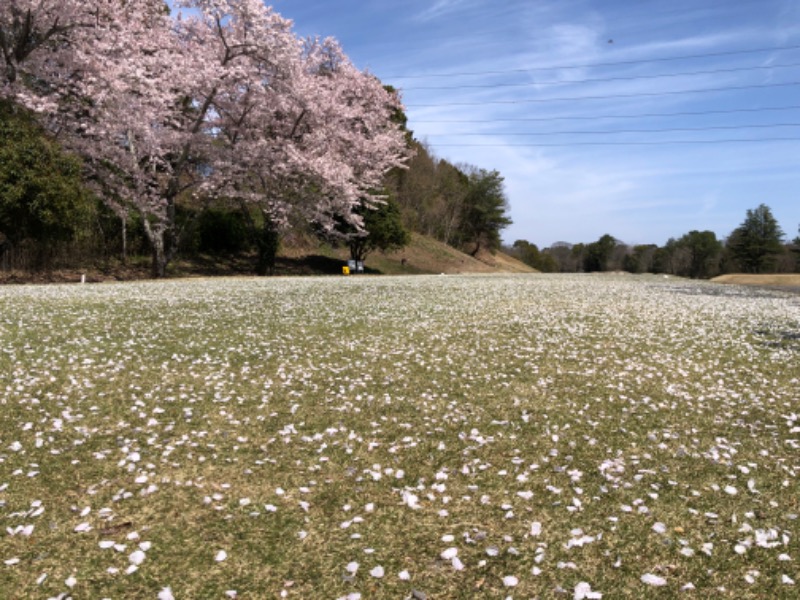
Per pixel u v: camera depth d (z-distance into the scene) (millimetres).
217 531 3502
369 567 3143
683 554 3250
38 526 3523
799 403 6254
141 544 3311
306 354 8336
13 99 20484
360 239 38062
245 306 13516
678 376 7469
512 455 4754
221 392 6363
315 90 27484
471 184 73000
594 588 2957
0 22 20719
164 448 4793
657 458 4680
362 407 5965
